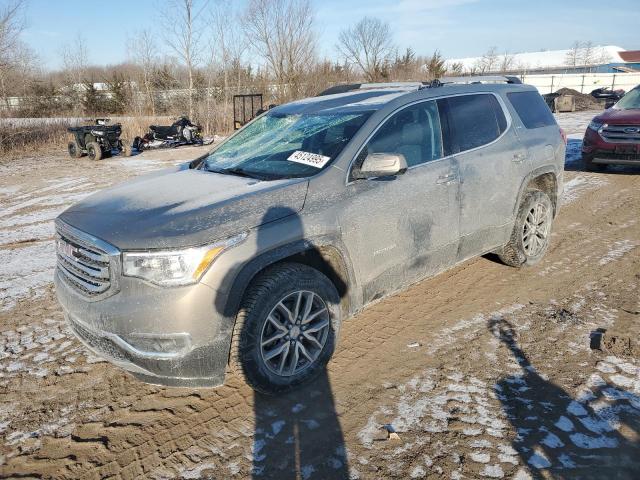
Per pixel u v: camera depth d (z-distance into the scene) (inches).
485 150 165.5
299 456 102.0
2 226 292.5
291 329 118.1
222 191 124.3
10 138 673.0
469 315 159.3
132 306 103.7
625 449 99.7
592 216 270.2
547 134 193.3
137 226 108.9
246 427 111.1
